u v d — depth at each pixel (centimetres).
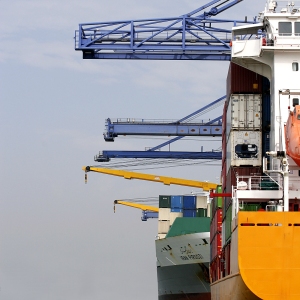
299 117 3531
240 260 3203
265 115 4509
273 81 3966
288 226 3189
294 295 3177
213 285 5009
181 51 6022
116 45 5956
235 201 3697
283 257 3184
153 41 5941
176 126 6919
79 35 5922
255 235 3198
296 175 3644
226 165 4869
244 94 4531
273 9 4141
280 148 3706
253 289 3191
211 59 6028
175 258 6812
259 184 4041
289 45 3894
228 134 4716
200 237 6512
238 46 4109
